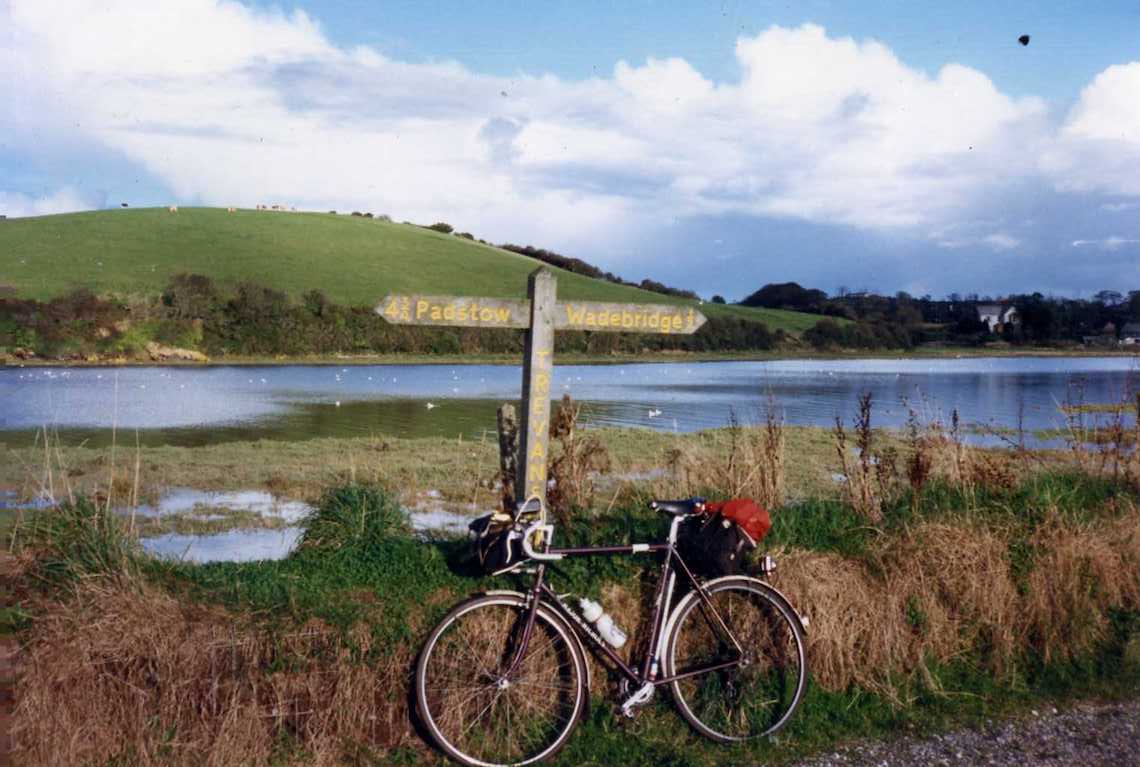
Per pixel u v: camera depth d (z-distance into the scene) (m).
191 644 4.37
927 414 14.89
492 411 31.03
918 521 6.26
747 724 5.00
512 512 4.86
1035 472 8.18
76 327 56.56
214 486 14.38
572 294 89.38
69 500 5.14
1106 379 55.28
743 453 7.02
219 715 4.34
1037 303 116.31
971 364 78.88
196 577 4.89
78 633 4.30
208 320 62.22
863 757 4.83
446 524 11.47
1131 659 5.95
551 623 4.70
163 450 18.84
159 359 56.88
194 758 4.27
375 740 4.54
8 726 4.13
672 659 4.87
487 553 4.61
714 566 4.88
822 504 6.40
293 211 109.75
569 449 6.48
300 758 4.39
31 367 49.41
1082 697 5.62
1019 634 5.89
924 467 6.94
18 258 72.75
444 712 4.57
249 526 11.49
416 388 41.38
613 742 4.76
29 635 4.32
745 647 5.07
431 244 101.12
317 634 4.54
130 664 4.32
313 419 27.56
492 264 95.62
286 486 14.37
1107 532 6.70
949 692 5.48
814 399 38.38
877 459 7.32
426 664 4.50
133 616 4.41
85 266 71.44
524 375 5.58
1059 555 6.13
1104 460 8.29
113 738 4.24
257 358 61.00
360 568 5.06
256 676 4.43
